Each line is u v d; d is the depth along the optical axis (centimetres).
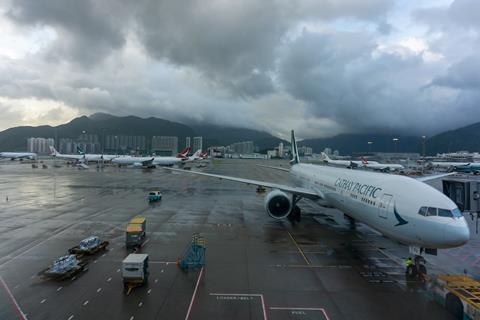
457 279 1603
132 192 5269
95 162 15012
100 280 1722
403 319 1356
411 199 1753
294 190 3247
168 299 1507
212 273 1834
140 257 1723
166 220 3216
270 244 2434
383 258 2130
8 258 2050
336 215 3606
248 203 4356
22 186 5859
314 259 2100
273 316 1366
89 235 2606
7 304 1448
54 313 1369
